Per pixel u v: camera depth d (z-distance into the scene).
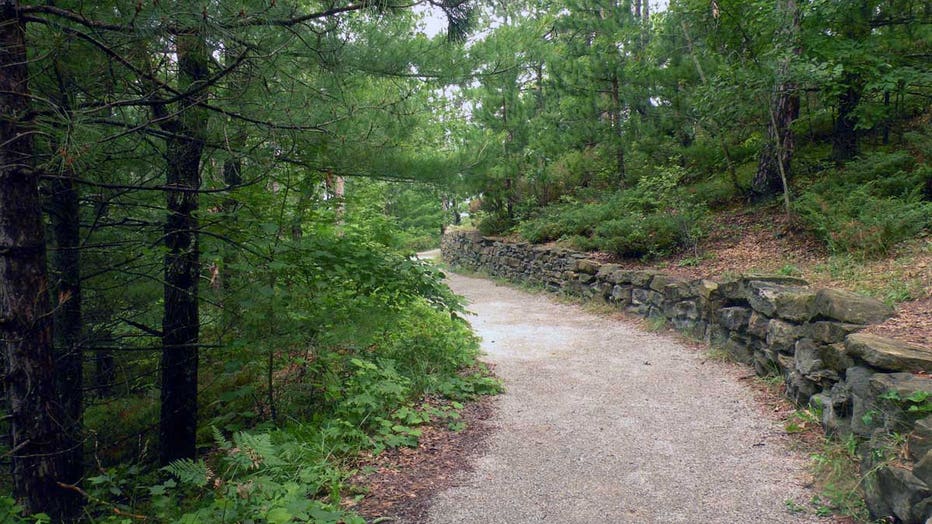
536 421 5.30
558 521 3.52
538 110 17.55
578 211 14.68
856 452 3.90
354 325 5.20
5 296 3.23
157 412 5.71
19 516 3.46
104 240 5.07
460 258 22.06
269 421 5.45
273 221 4.63
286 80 3.92
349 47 4.31
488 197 18.70
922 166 8.67
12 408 3.37
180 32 3.19
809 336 5.23
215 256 4.42
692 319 8.20
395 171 4.91
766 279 6.73
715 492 3.79
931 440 3.05
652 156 14.00
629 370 6.86
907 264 6.47
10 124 3.14
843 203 8.54
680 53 13.27
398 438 4.74
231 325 4.99
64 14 3.09
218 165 4.89
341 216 6.85
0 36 3.07
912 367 3.69
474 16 4.17
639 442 4.71
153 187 3.62
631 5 14.42
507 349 8.21
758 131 12.10
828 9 9.28
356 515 3.54
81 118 2.98
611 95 14.85
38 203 3.35
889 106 9.97
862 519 3.29
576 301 12.23
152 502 4.20
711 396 5.76
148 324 5.56
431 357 6.89
